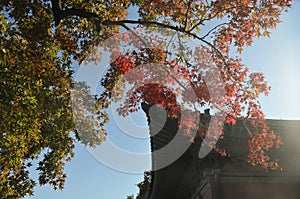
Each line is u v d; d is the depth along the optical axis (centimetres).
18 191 1486
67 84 1335
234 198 1112
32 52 1096
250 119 1046
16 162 1092
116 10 1278
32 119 1016
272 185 1150
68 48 1291
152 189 1363
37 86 1102
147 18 1170
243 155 1148
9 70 948
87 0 1234
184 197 1352
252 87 1027
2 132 955
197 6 1049
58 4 1059
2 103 917
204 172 1123
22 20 1080
